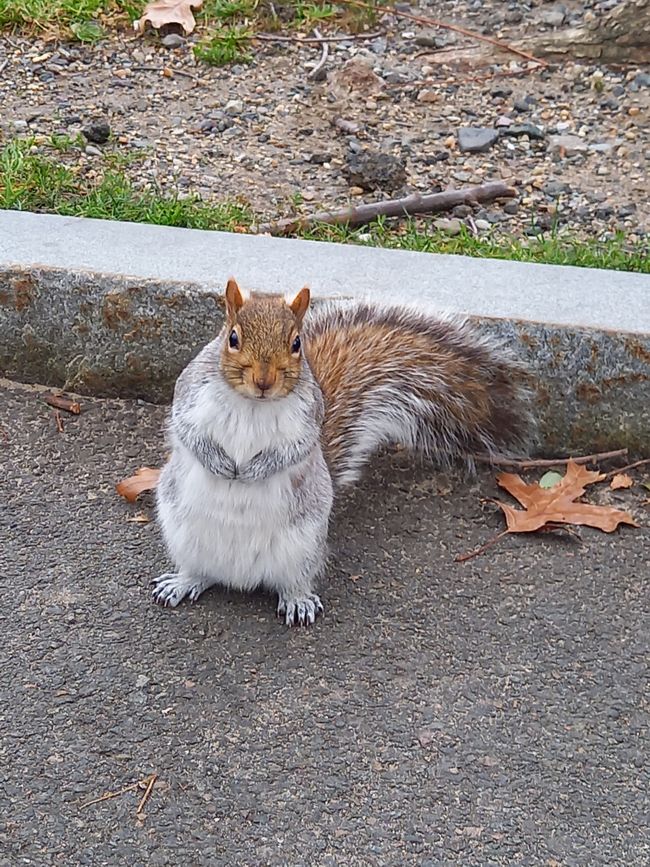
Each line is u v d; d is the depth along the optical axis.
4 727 1.97
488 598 2.09
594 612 2.08
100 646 2.03
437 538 2.15
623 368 2.19
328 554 2.12
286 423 1.99
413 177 2.61
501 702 2.01
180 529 2.04
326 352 2.18
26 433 2.22
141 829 1.91
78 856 1.90
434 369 2.19
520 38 3.01
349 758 1.96
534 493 2.18
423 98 2.77
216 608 2.07
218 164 2.60
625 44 2.91
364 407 2.17
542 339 2.19
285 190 2.56
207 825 1.92
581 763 1.97
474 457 2.22
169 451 2.21
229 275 2.23
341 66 2.84
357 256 2.29
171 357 2.24
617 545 2.15
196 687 2.01
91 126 2.61
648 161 2.66
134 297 2.22
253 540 2.03
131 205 2.45
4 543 2.11
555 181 2.62
